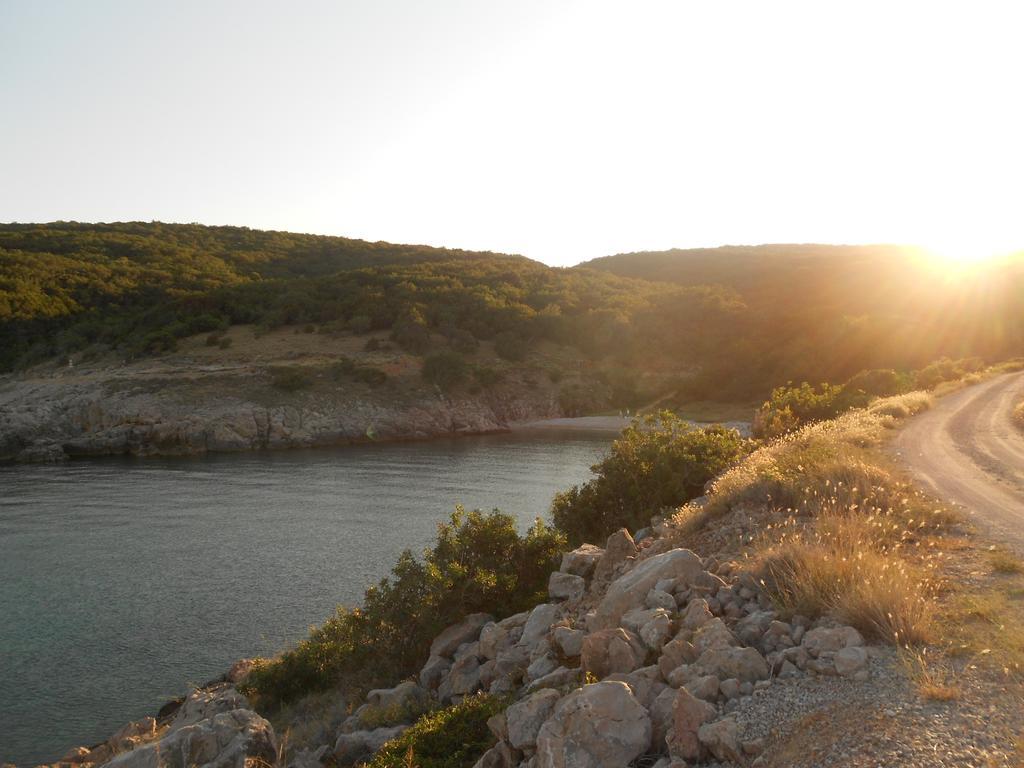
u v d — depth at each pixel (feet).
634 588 28.76
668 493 73.41
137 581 105.19
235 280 490.08
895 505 38.40
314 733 44.98
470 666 43.24
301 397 303.07
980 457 61.11
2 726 64.34
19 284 377.71
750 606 24.98
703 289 483.10
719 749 16.98
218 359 337.31
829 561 24.62
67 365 337.31
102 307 398.62
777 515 38.65
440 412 322.14
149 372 314.35
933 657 19.33
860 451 62.18
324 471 214.28
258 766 29.63
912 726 15.92
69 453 254.88
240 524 142.20
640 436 85.25
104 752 50.03
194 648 80.84
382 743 36.50
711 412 335.47
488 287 469.16
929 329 315.17
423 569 58.44
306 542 127.95
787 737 16.63
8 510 156.04
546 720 21.06
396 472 211.61
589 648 24.57
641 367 403.34
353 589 101.45
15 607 94.07
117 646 81.41
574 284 514.27
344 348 366.84
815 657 20.15
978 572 26.86
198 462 236.63
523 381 374.02
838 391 141.49
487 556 60.44
